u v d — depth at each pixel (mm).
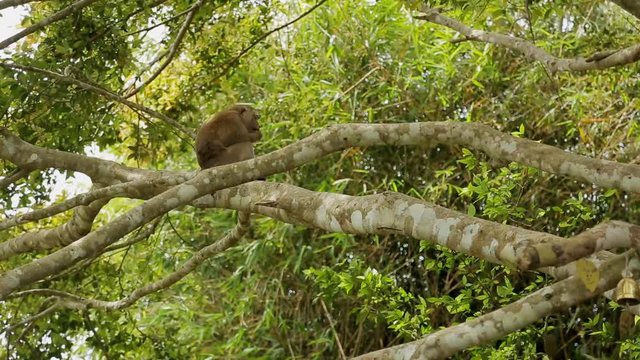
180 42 8289
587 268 4395
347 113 10844
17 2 6789
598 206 10164
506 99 10695
